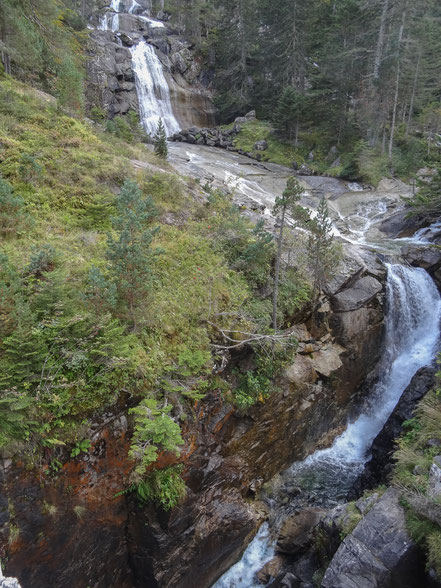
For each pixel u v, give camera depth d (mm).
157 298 9680
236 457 10672
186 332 9531
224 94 38688
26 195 11094
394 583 7980
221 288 10977
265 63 37344
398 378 15781
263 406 11195
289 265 13469
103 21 40375
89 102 30078
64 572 7184
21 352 6656
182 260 11250
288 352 11922
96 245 10336
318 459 13320
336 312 14305
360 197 24984
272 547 10586
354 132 31078
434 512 8023
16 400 6285
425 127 31922
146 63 36344
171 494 7973
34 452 6586
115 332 7758
